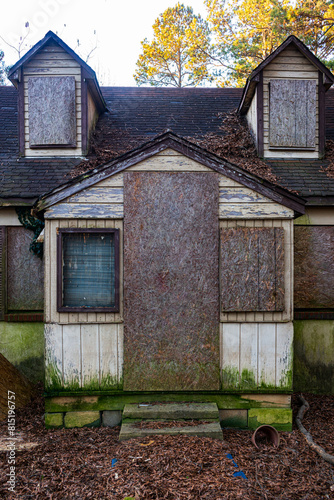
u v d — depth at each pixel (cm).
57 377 475
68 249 482
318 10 1487
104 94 985
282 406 483
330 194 639
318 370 664
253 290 475
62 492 343
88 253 483
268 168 708
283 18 1510
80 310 472
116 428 477
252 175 475
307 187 656
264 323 480
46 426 480
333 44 1497
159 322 474
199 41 2016
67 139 739
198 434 425
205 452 388
